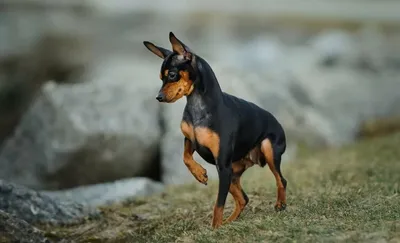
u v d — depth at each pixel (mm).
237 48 24531
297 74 16484
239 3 37062
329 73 17609
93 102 12398
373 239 6441
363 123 15273
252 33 29438
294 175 10242
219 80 13219
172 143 12000
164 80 7023
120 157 12086
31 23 27594
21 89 21594
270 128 7656
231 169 7219
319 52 20672
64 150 11875
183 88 7023
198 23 31906
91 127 12023
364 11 33656
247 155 7691
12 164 12250
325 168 10492
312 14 32688
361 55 20328
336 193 8430
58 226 8570
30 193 8750
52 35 25625
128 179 11352
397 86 16969
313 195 8531
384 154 11109
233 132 7191
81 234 8281
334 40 21047
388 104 16219
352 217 7180
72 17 30203
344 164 10586
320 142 13539
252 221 7297
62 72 23031
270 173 10359
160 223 8297
